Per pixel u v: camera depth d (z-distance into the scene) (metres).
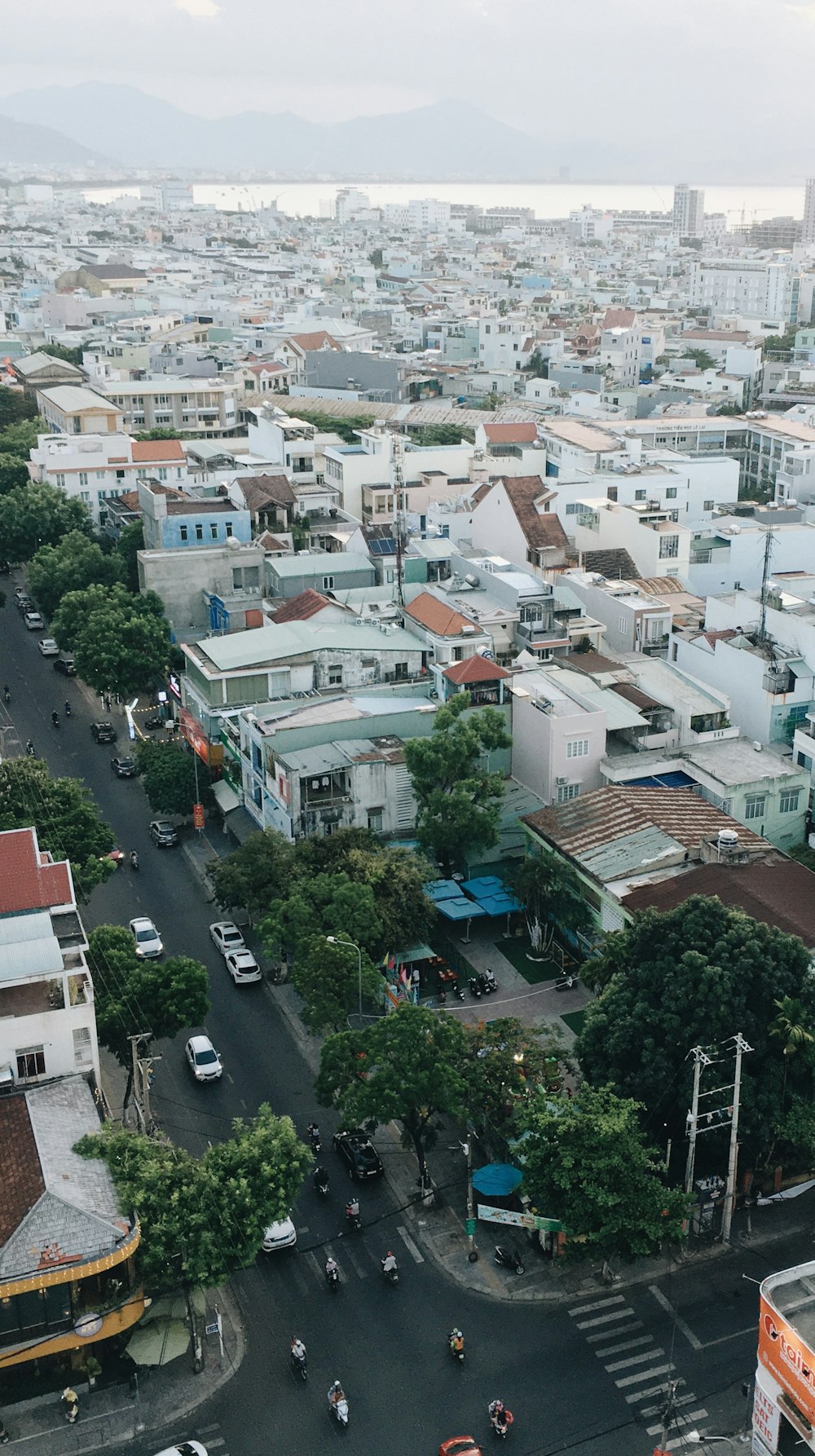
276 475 167.88
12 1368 60.84
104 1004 75.88
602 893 89.75
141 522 162.00
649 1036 70.94
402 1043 70.06
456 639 118.19
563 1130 64.38
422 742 99.56
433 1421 58.97
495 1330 64.12
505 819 103.81
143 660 131.38
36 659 154.25
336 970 79.31
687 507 177.88
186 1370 62.06
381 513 176.12
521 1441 57.72
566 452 187.88
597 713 103.81
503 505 150.75
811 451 192.62
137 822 116.38
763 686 110.19
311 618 127.56
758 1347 58.88
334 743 105.50
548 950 96.25
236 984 92.44
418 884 91.25
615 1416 59.12
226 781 118.06
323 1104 72.62
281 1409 59.81
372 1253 69.19
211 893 104.69
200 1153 74.81
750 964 70.94
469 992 90.94
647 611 129.62
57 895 75.62
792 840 103.12
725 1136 69.38
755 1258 68.62
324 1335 63.78
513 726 109.06
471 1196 69.94
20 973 68.38
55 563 155.38
